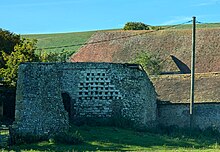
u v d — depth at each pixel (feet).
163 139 150.51
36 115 143.74
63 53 328.29
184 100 190.08
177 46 278.05
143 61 263.49
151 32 291.17
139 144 139.74
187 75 204.64
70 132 147.02
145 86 173.27
